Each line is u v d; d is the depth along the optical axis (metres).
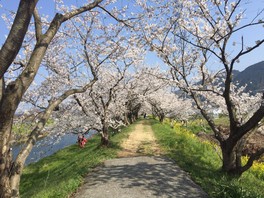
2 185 4.28
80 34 15.20
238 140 10.71
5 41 4.02
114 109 23.33
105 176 10.75
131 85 23.39
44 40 4.72
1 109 4.19
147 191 8.80
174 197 8.25
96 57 16.19
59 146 36.50
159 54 12.64
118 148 17.61
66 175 12.85
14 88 4.26
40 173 19.42
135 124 41.91
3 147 4.27
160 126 33.47
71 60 16.36
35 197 9.27
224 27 11.12
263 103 9.54
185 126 37.12
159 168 11.86
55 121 18.52
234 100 14.02
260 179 12.32
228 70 10.41
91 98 17.97
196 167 11.90
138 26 11.36
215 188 8.58
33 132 5.03
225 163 11.20
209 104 17.42
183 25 12.32
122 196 8.38
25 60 11.36
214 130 11.58
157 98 39.75
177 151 15.93
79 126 18.94
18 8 4.11
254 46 9.44
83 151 22.91
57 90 16.84
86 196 8.54
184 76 12.31
